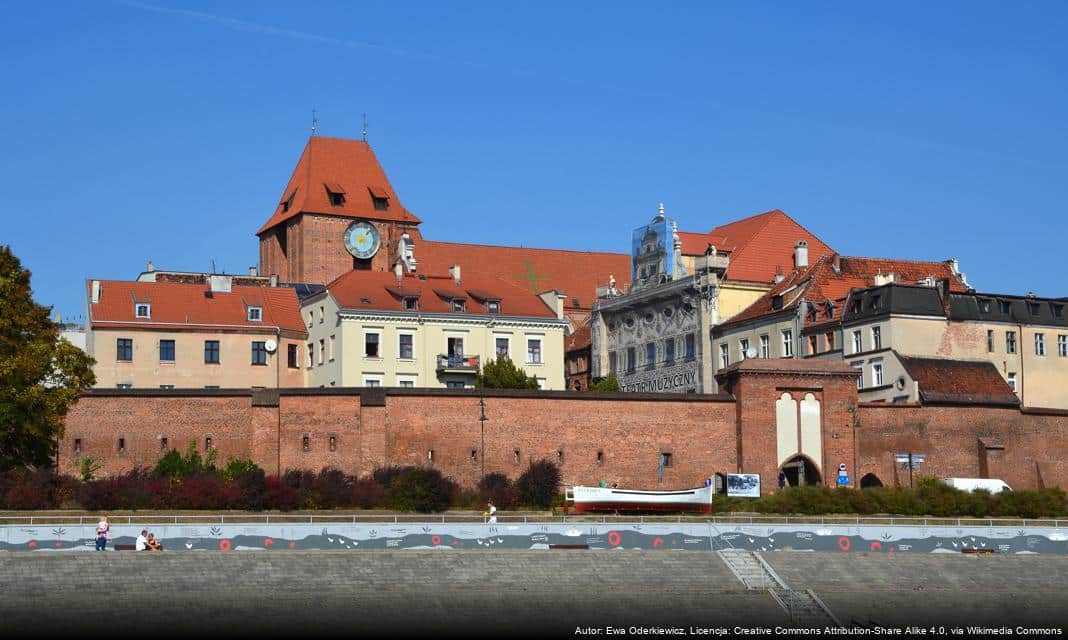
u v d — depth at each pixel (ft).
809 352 452.35
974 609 301.22
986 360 431.43
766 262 504.43
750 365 379.35
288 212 620.08
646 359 517.55
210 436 353.51
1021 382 438.40
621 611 283.18
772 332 466.29
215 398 355.15
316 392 357.20
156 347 442.50
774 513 340.80
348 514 318.86
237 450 353.72
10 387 325.62
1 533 287.89
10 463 333.62
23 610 256.52
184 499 319.68
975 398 406.82
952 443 390.01
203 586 272.72
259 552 285.02
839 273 471.21
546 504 349.00
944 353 426.51
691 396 377.91
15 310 340.18
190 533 294.05
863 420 386.11
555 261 615.98
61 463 347.97
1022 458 393.29
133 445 351.46
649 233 526.16
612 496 336.08
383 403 357.82
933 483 363.97
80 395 349.82
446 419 361.10
